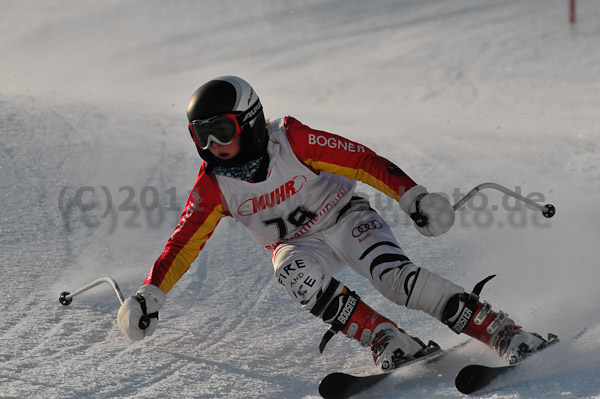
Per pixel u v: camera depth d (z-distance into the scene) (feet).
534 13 256.52
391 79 178.91
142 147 85.97
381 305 46.21
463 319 33.06
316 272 33.86
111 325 40.22
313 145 34.78
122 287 46.98
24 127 86.28
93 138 86.69
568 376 30.25
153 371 33.35
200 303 46.06
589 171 83.87
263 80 192.85
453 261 54.80
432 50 212.02
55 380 31.17
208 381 32.50
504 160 90.17
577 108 131.95
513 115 128.98
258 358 36.55
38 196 65.31
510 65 181.37
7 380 30.78
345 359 37.06
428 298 33.19
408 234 61.41
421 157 92.43
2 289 44.47
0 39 261.44
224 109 32.55
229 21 282.15
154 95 178.91
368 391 31.27
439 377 32.81
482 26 243.19
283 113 138.72
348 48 230.27
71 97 124.57
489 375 29.45
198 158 83.66
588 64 175.73
